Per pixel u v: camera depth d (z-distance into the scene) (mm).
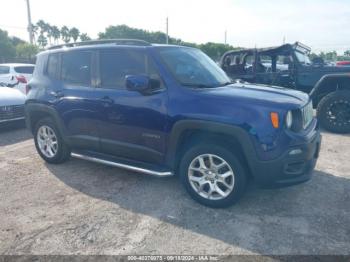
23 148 5875
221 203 3338
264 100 3127
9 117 6980
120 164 3984
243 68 8547
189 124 3285
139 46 3816
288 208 3404
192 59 4059
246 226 3061
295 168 3178
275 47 7945
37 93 4660
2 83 11523
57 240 2877
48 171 4598
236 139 3172
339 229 2992
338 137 6297
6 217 3295
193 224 3113
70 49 4391
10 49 36938
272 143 2994
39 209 3461
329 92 6828
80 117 4195
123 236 2928
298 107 3213
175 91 3439
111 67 3957
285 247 2727
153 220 3197
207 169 3377
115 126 3875
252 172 3105
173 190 3885
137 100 3635
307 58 8648
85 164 4859
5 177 4395
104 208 3463
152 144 3633
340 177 4238
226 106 3145
